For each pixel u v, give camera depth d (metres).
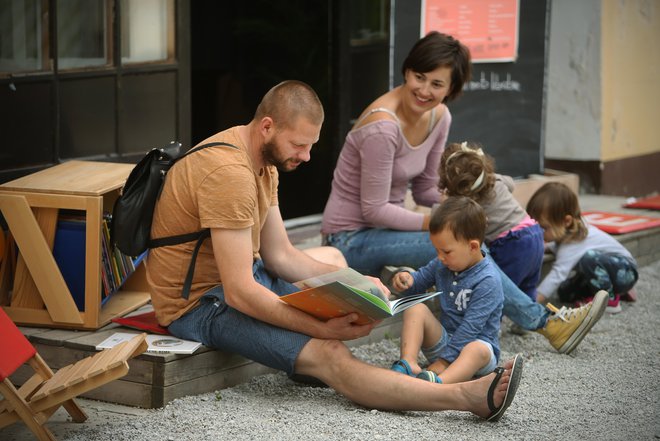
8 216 5.43
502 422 4.99
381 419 4.94
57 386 4.38
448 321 5.82
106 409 5.10
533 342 6.76
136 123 7.67
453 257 5.59
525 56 10.31
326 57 11.52
